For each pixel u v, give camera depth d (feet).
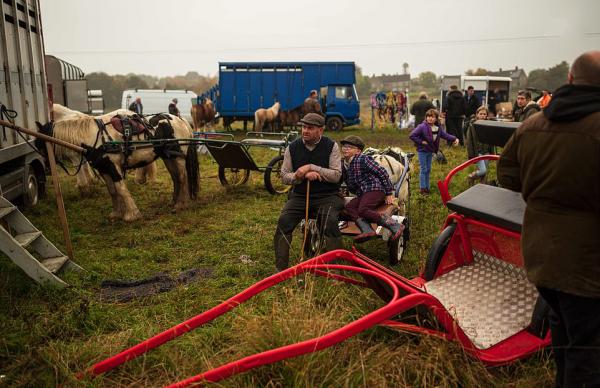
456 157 47.98
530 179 8.69
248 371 10.25
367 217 17.66
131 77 444.55
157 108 102.27
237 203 30.76
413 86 561.43
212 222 26.25
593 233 8.11
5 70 23.13
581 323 8.44
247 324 11.64
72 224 25.73
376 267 12.76
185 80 513.45
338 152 17.34
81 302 15.11
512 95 198.18
